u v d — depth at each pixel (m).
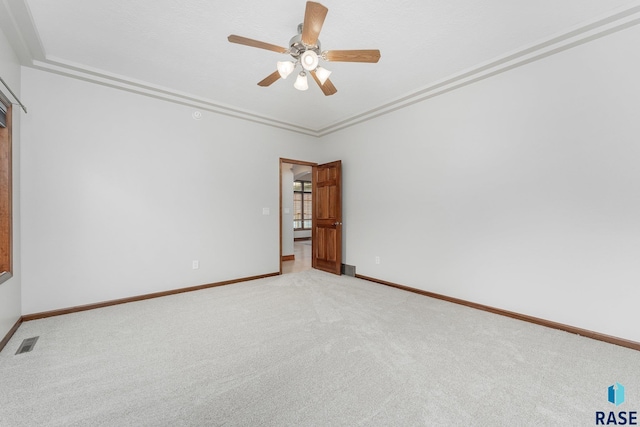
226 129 4.20
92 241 3.13
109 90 3.25
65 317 2.84
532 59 2.66
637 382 1.78
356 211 4.66
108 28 2.28
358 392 1.68
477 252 3.14
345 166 4.86
